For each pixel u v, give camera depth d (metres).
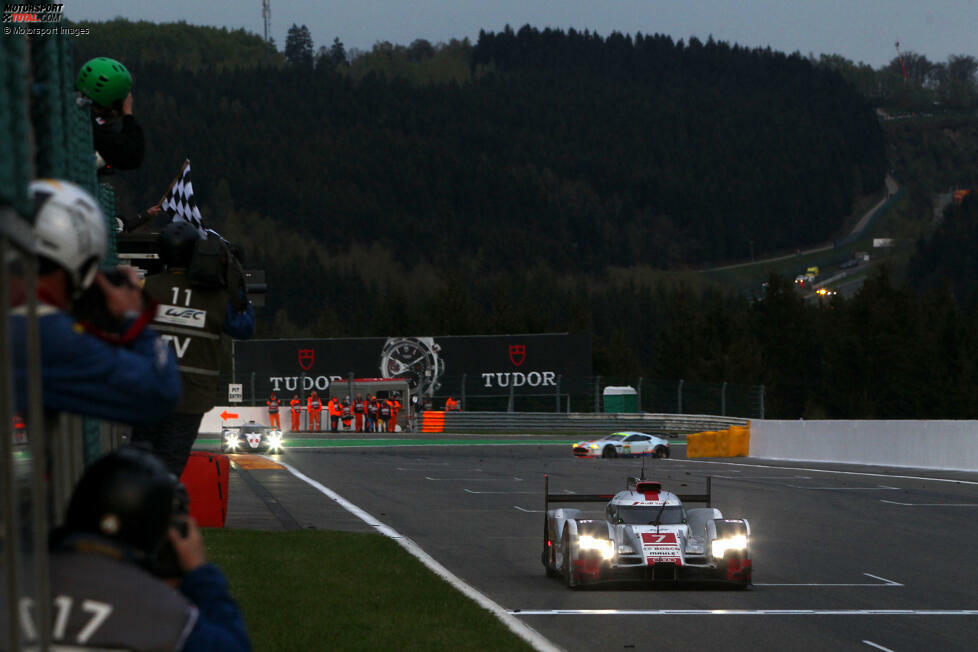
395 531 58.84
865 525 63.69
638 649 30.05
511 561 49.06
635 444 156.62
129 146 24.14
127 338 9.48
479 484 95.75
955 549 53.38
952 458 110.38
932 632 33.00
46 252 9.08
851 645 30.97
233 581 35.88
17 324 8.59
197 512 50.62
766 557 50.62
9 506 7.96
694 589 41.19
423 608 32.91
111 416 9.26
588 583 40.62
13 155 8.23
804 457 140.25
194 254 23.31
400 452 163.88
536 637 29.89
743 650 30.16
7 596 7.93
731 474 110.19
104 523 8.75
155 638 8.48
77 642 8.36
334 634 28.14
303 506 71.81
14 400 8.77
